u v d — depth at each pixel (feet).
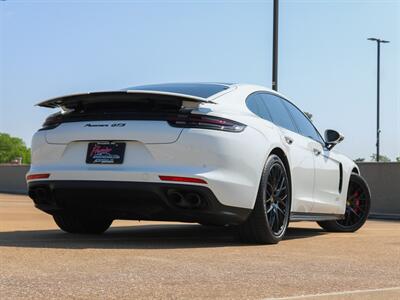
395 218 38.75
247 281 9.91
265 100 17.81
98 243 14.88
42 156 15.71
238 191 14.89
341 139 20.81
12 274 9.89
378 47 116.88
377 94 117.29
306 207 18.43
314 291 9.27
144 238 16.92
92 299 8.16
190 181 14.20
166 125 14.51
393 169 44.04
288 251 14.42
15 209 33.37
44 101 15.39
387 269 11.85
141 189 14.33
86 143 15.11
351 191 22.59
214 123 14.73
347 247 15.70
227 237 17.80
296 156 17.70
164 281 9.62
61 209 16.11
